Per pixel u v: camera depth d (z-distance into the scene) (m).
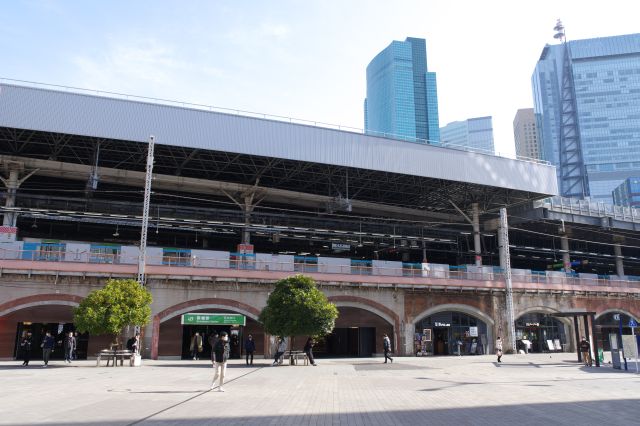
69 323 33.06
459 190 55.47
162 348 33.88
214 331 36.56
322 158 45.25
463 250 65.31
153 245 56.84
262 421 10.55
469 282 43.81
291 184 53.91
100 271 32.75
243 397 14.35
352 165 46.28
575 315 31.25
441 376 22.58
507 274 45.59
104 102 39.69
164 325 34.28
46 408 11.72
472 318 44.78
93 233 53.84
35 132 39.81
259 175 48.94
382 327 40.94
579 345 33.97
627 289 52.81
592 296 50.91
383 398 14.77
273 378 20.55
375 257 65.62
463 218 62.06
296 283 29.05
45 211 40.88
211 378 20.00
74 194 51.53
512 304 45.12
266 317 28.47
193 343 33.19
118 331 25.59
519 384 19.23
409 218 60.94
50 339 26.14
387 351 31.44
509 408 13.00
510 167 53.59
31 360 31.20
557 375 23.50
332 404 13.37
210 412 11.55
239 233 51.44
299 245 60.97
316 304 28.03
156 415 10.98
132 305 26.30
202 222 45.44
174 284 34.31
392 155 48.16
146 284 33.66
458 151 51.22
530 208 57.59
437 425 10.46
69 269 32.09
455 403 13.85
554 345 48.00
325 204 54.44
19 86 37.84
